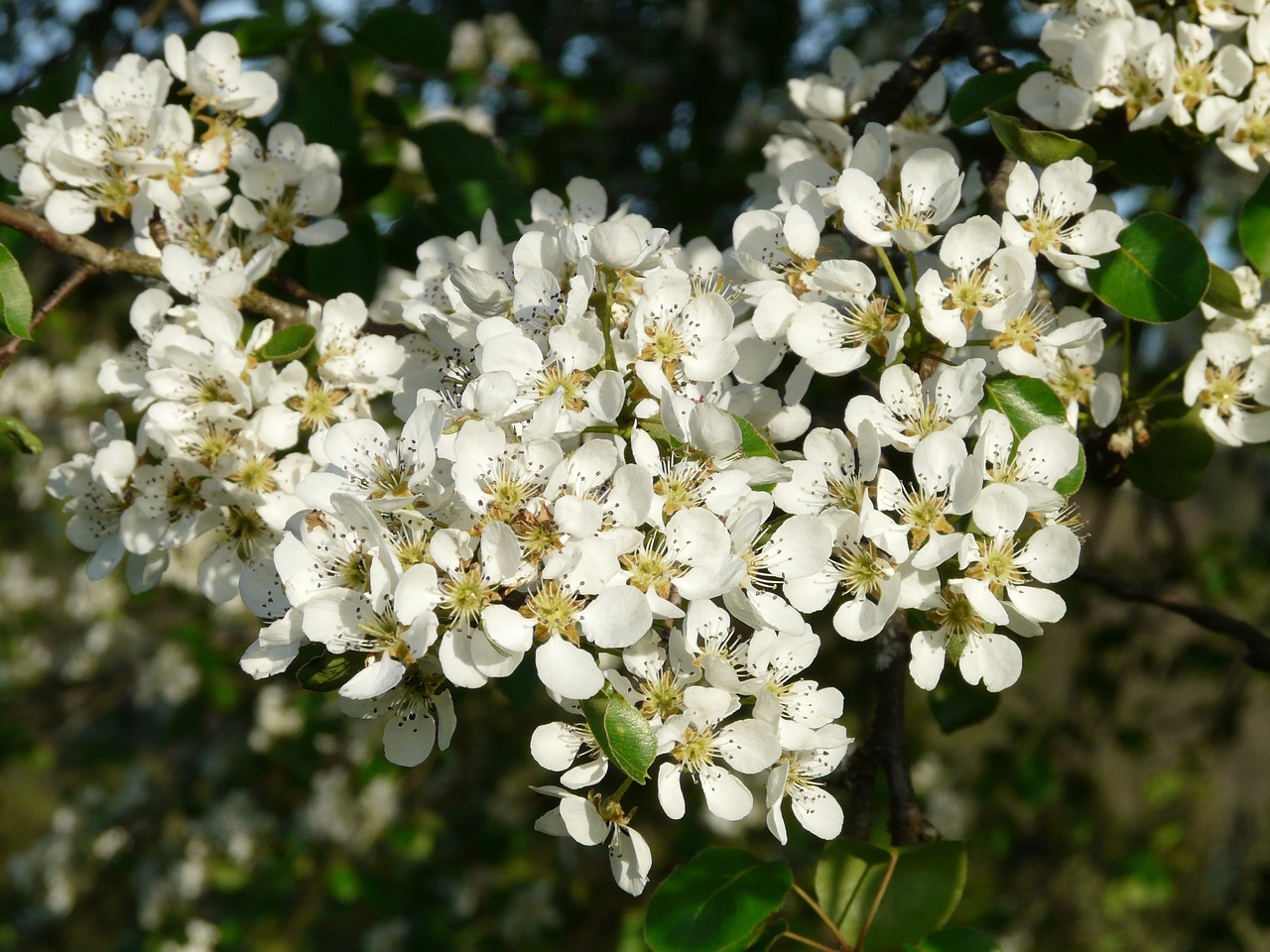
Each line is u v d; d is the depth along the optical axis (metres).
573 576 0.32
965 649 0.36
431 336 0.40
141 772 1.29
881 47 1.03
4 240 0.52
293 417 0.41
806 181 0.40
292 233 0.48
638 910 0.94
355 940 1.21
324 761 1.16
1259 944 1.16
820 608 0.36
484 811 1.15
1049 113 0.44
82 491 0.44
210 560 0.42
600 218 0.47
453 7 1.21
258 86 0.49
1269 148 0.44
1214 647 0.98
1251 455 1.00
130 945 1.27
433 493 0.33
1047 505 0.35
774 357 0.39
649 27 1.23
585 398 0.35
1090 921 1.24
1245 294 0.45
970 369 0.36
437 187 0.59
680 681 0.34
